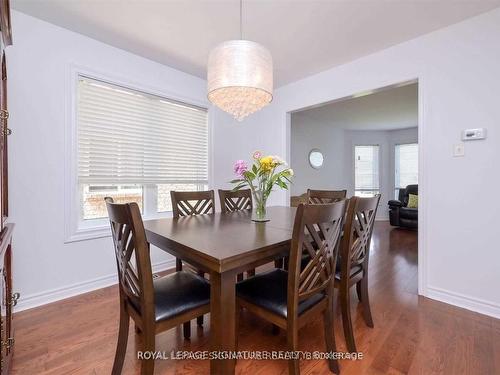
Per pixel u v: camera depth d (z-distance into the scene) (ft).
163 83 9.38
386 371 4.49
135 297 3.87
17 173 6.48
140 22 6.88
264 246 3.89
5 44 4.30
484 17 6.41
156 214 9.58
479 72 6.49
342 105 14.17
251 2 6.09
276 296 4.32
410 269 9.50
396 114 16.08
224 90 5.60
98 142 8.00
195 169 10.59
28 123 6.61
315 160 18.72
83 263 7.63
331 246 4.35
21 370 4.44
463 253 6.75
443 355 4.88
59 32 7.07
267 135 12.30
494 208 6.31
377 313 6.42
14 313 6.34
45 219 6.93
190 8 6.31
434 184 7.20
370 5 6.20
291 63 9.28
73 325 5.84
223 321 3.60
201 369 4.56
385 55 8.26
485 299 6.42
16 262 6.47
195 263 3.92
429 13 6.46
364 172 21.21
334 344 4.51
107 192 8.48
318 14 6.54
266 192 6.01
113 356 4.83
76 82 7.40
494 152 6.29
